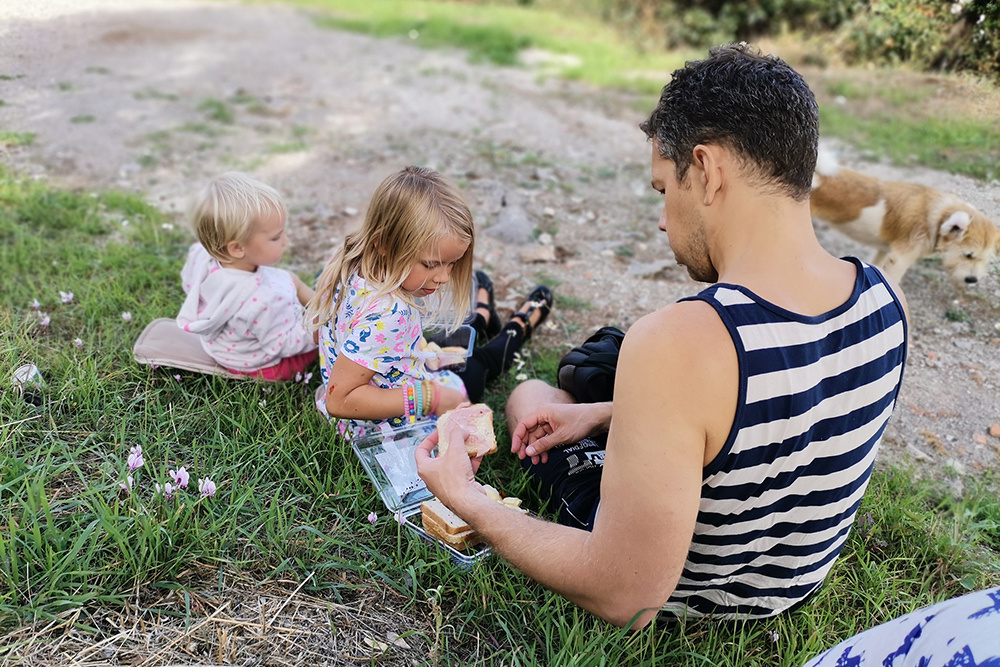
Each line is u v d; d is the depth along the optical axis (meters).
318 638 1.90
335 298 2.52
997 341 3.54
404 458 2.51
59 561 1.91
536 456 2.36
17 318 3.11
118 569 1.94
